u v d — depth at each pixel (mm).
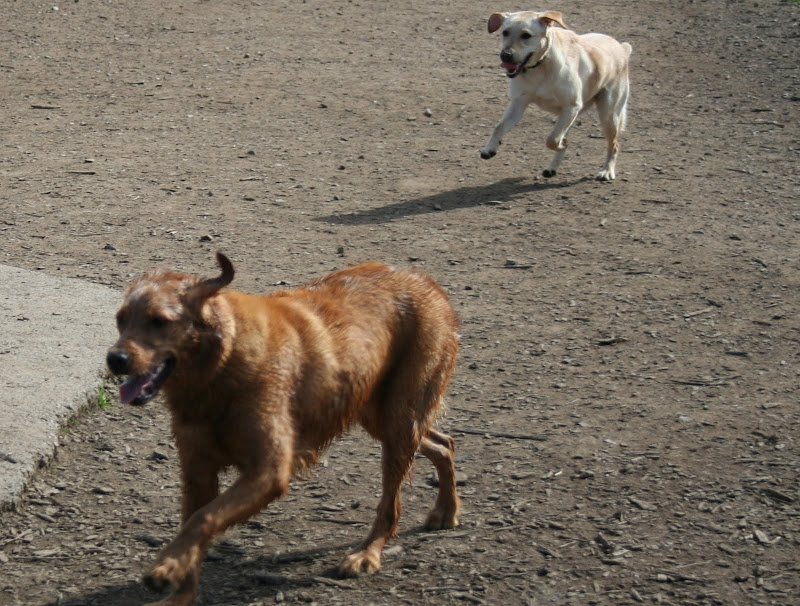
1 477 6676
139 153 15117
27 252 11203
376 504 6758
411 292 6215
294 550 6215
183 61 20375
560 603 5602
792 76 19875
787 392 8305
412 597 5684
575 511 6602
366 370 5883
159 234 11906
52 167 14375
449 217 12781
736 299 10328
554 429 7746
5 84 18578
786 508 6570
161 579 4918
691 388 8406
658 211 13055
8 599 5668
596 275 10977
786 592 5680
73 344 8523
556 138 13844
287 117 17109
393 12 24859
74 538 6316
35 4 24359
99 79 19078
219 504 5227
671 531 6332
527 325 9719
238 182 13945
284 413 5473
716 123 17188
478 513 6625
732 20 24156
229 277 5285
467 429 7766
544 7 25281
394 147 15750
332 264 11125
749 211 13078
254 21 23625
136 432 7633
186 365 5285
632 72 20266
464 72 20125
